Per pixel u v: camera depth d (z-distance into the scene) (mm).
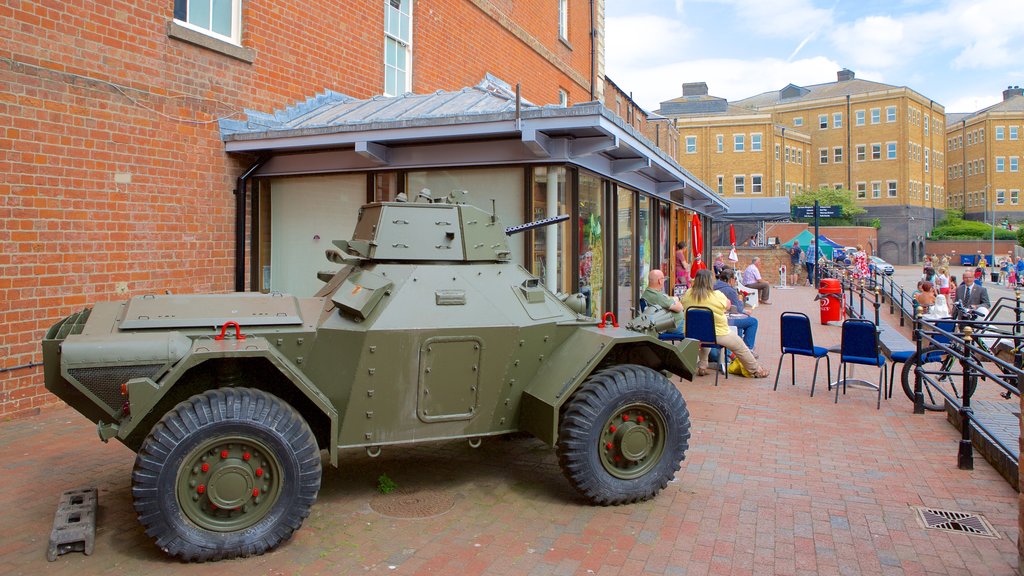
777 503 4812
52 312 6934
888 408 7520
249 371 4402
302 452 3982
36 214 6789
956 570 3857
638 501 4793
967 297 13531
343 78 10555
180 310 4383
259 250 9266
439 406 4652
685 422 4875
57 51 6930
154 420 4242
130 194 7629
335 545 4109
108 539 4133
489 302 4805
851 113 64188
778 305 19438
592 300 9312
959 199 80188
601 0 20938
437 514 4594
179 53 8125
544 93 17094
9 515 4484
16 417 6664
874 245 55750
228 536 3846
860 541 4211
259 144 8539
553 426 4566
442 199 5547
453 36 13250
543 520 4508
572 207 8383
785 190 60188
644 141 9219
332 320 4520
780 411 7363
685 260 14445
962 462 5516
